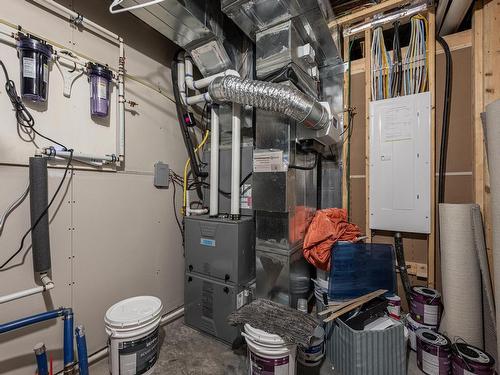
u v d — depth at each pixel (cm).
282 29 165
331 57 219
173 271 214
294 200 182
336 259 184
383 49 212
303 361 153
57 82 140
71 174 148
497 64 166
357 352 136
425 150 193
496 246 132
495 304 136
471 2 168
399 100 202
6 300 119
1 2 120
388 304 170
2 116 122
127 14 180
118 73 170
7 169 124
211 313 184
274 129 175
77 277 151
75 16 145
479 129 174
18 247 127
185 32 172
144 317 142
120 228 175
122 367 136
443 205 168
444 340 145
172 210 214
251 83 162
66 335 125
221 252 180
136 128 186
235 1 145
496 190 133
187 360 158
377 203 211
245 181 206
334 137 191
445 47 190
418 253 204
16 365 127
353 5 215
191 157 219
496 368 136
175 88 210
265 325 132
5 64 122
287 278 172
